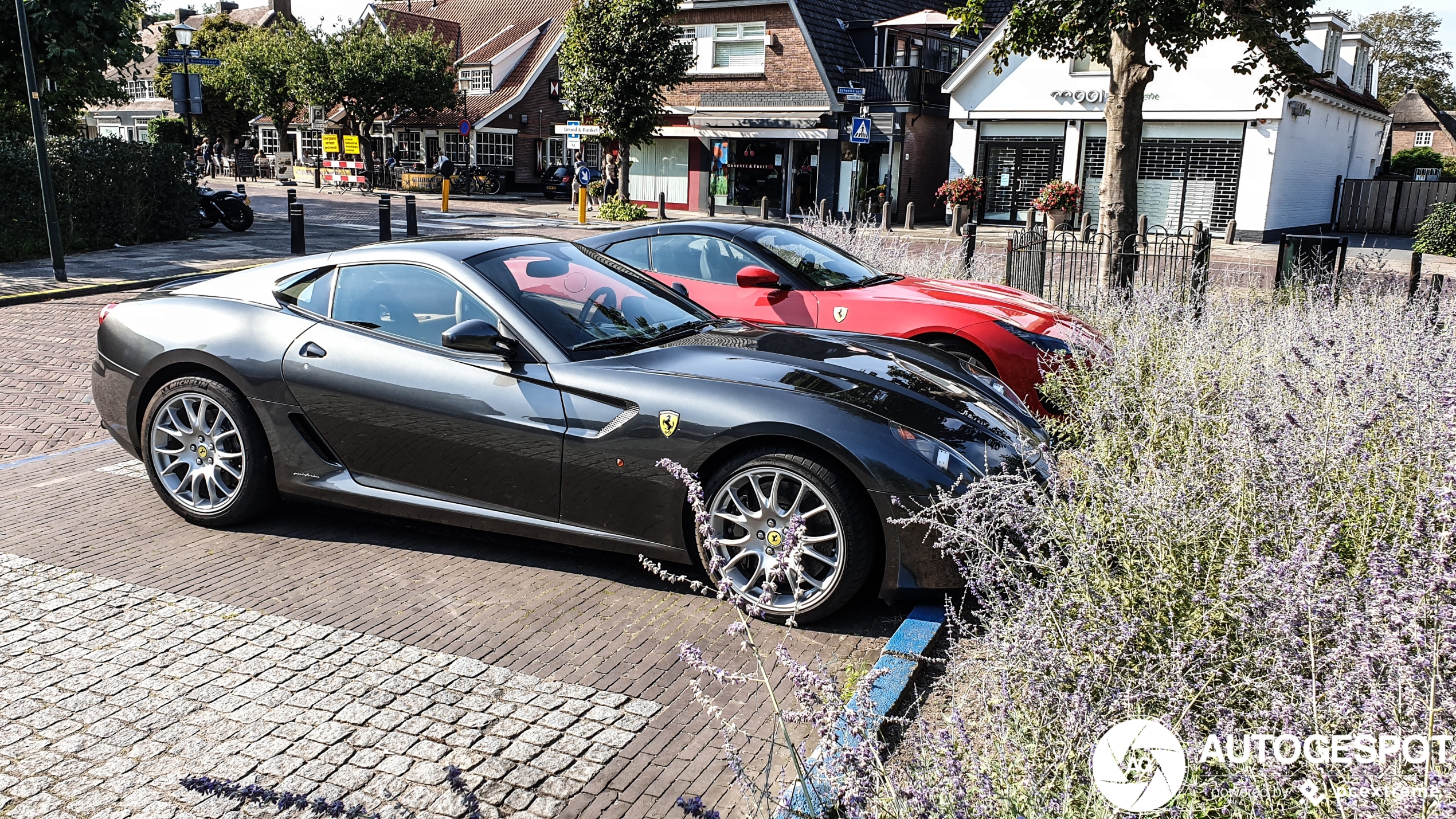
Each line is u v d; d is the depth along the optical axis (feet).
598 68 90.33
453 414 13.97
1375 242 86.22
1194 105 82.12
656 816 8.68
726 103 103.50
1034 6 36.60
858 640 12.06
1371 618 7.82
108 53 58.90
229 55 145.69
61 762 9.39
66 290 41.34
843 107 97.76
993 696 8.96
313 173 135.44
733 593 8.84
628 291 16.11
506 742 9.79
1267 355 17.99
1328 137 94.32
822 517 12.37
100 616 12.47
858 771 7.26
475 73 142.92
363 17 143.13
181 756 9.50
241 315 15.53
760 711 10.43
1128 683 8.38
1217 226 83.76
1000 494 10.58
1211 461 12.32
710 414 12.64
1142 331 21.42
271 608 12.78
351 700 10.53
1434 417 11.71
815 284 22.45
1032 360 20.13
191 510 15.62
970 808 7.16
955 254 39.99
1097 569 9.99
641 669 11.29
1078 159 89.66
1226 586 9.18
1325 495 10.52
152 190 60.44
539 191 144.15
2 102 62.28
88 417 22.98
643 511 13.12
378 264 15.31
